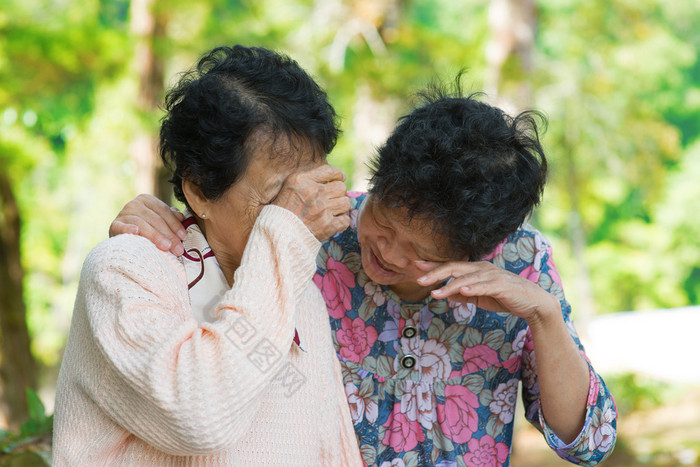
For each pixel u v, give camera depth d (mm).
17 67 6703
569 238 17906
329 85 7570
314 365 1602
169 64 7691
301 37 8141
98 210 17094
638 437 9539
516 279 1561
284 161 1423
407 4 8539
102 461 1414
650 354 10781
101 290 1378
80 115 8164
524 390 1846
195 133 1416
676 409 10781
